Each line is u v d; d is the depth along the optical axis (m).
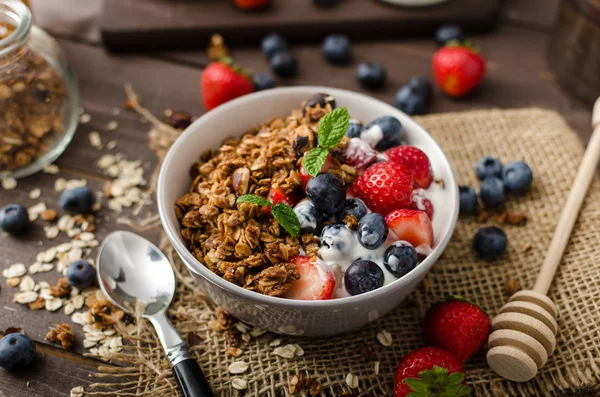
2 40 0.49
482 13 0.62
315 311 0.40
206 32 0.61
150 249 0.48
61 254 0.49
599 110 0.50
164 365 0.44
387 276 0.42
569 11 0.56
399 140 0.47
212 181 0.45
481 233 0.49
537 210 0.51
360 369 0.45
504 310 0.45
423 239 0.42
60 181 0.53
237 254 0.42
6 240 0.50
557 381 0.44
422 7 0.62
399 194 0.43
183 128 0.55
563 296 0.46
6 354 0.44
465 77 0.57
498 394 0.44
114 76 0.59
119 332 0.46
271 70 0.60
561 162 0.53
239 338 0.46
